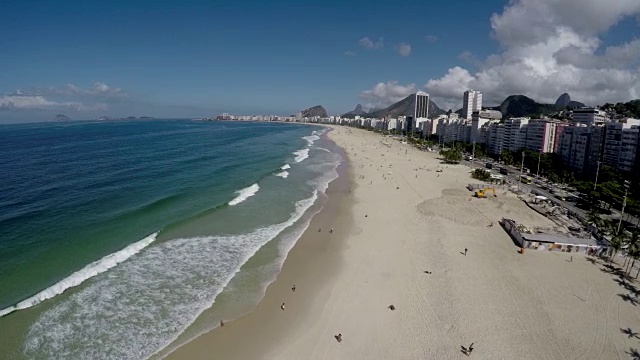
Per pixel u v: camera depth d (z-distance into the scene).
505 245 52.75
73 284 38.81
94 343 30.59
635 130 97.50
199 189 78.25
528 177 109.00
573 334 33.41
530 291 40.34
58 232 51.38
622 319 35.78
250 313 35.69
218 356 29.95
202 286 40.03
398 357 30.12
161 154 130.25
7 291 36.84
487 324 34.50
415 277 43.09
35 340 30.42
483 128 191.25
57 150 133.38
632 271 45.31
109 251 46.59
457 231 58.22
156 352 30.09
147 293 38.16
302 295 39.06
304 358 29.97
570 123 152.75
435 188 89.38
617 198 70.00
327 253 49.41
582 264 47.00
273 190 81.69
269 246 51.06
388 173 108.81
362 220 63.28
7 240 48.00
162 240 51.19
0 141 165.38
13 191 70.88
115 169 97.00
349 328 33.75
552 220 64.75
